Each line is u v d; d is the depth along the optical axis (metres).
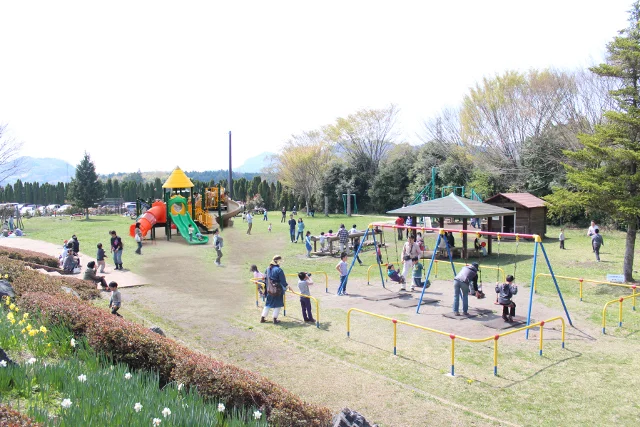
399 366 9.31
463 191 44.50
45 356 7.07
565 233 32.56
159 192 81.25
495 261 22.19
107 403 5.23
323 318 12.85
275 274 12.42
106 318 7.84
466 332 11.40
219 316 12.81
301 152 62.31
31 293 9.39
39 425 4.20
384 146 64.38
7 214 41.91
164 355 6.91
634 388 8.20
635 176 15.33
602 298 14.80
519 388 8.25
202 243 24.17
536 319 12.54
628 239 16.69
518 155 41.88
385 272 20.38
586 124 36.06
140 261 20.44
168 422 4.82
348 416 5.73
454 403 7.65
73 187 53.69
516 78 41.91
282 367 9.19
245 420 5.74
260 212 63.09
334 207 63.66
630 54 15.56
